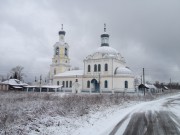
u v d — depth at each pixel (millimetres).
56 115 16500
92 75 77938
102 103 27719
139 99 45188
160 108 27000
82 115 18000
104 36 85125
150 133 12180
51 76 94188
